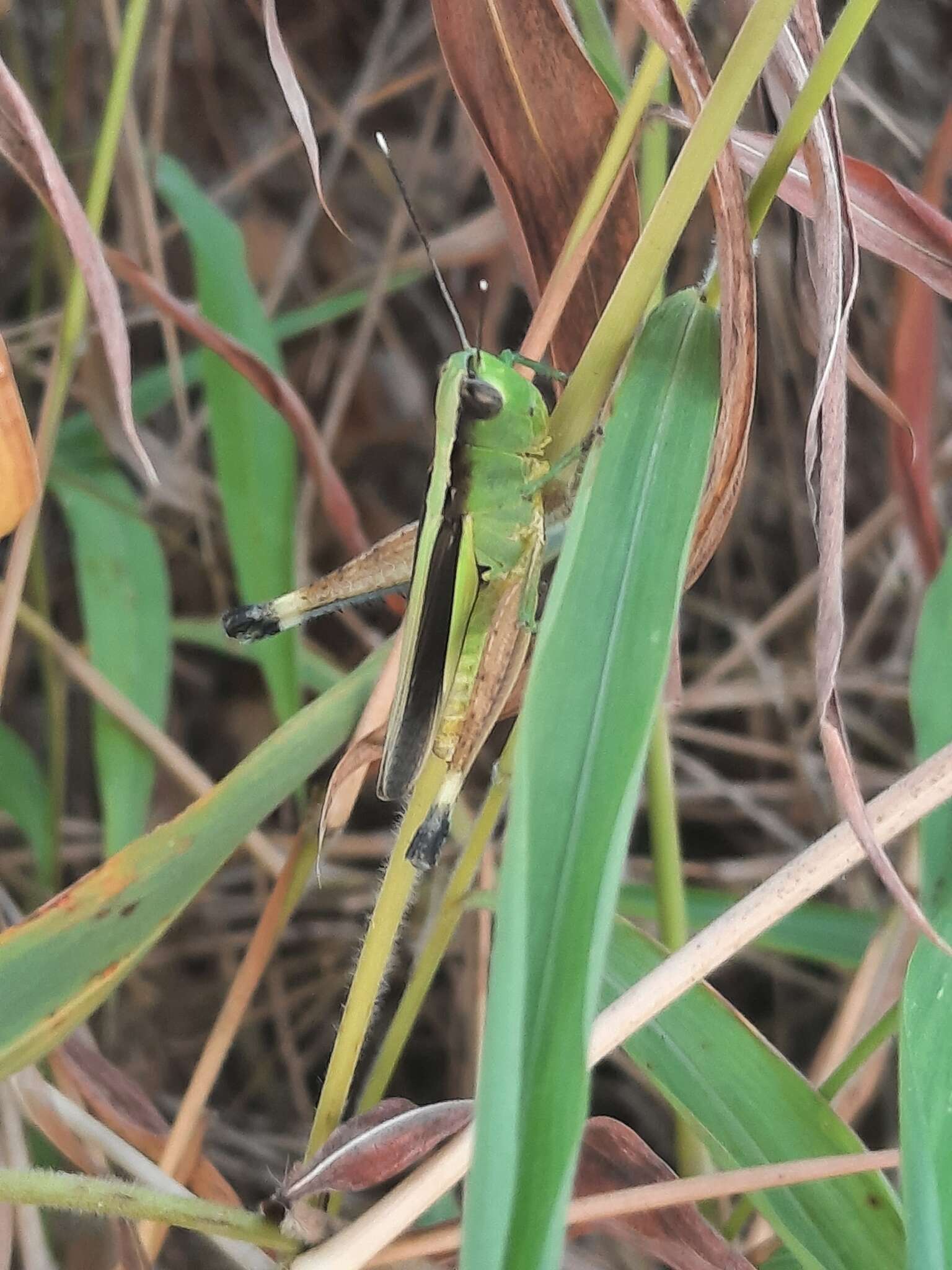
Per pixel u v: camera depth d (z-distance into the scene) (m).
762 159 0.21
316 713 0.22
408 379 0.40
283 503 0.26
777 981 0.32
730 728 0.37
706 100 0.19
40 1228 0.23
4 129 0.21
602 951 0.18
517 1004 0.18
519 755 0.18
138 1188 0.21
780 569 0.38
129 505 0.28
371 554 0.22
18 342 0.30
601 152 0.22
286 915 0.23
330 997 0.32
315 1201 0.22
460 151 0.39
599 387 0.20
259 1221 0.21
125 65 0.24
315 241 0.40
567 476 0.21
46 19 0.36
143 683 0.27
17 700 0.35
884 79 0.37
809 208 0.21
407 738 0.22
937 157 0.25
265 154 0.38
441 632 0.22
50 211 0.21
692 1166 0.25
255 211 0.40
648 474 0.19
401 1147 0.21
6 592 0.24
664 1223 0.22
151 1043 0.31
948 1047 0.20
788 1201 0.21
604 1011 0.20
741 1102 0.21
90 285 0.20
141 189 0.28
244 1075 0.32
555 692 0.19
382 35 0.35
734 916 0.20
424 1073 0.32
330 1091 0.22
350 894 0.33
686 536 0.19
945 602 0.22
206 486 0.35
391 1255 0.22
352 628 0.33
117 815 0.26
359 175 0.40
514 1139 0.18
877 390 0.23
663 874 0.24
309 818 0.23
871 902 0.30
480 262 0.35
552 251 0.22
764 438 0.37
